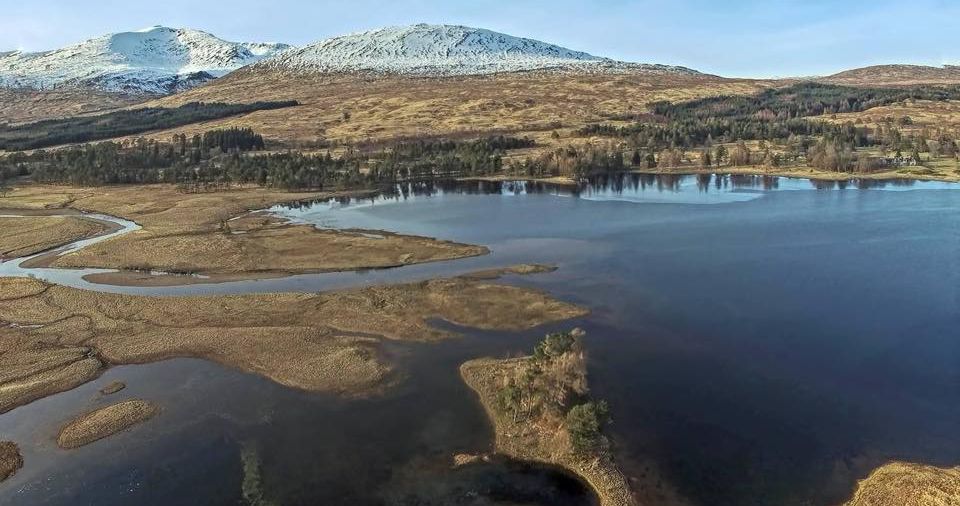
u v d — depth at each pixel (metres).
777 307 77.25
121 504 44.81
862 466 45.84
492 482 45.56
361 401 57.72
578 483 45.19
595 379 59.94
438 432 52.16
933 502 40.78
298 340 71.31
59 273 101.69
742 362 62.75
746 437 49.88
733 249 104.19
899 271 89.56
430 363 64.81
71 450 51.47
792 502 42.41
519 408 52.62
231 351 69.00
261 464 48.66
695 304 79.06
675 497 43.31
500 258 103.56
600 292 84.69
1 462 49.88
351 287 90.25
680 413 53.62
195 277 97.62
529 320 75.25
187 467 48.78
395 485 45.72
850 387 57.28
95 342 72.38
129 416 56.12
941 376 58.84
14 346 71.56
